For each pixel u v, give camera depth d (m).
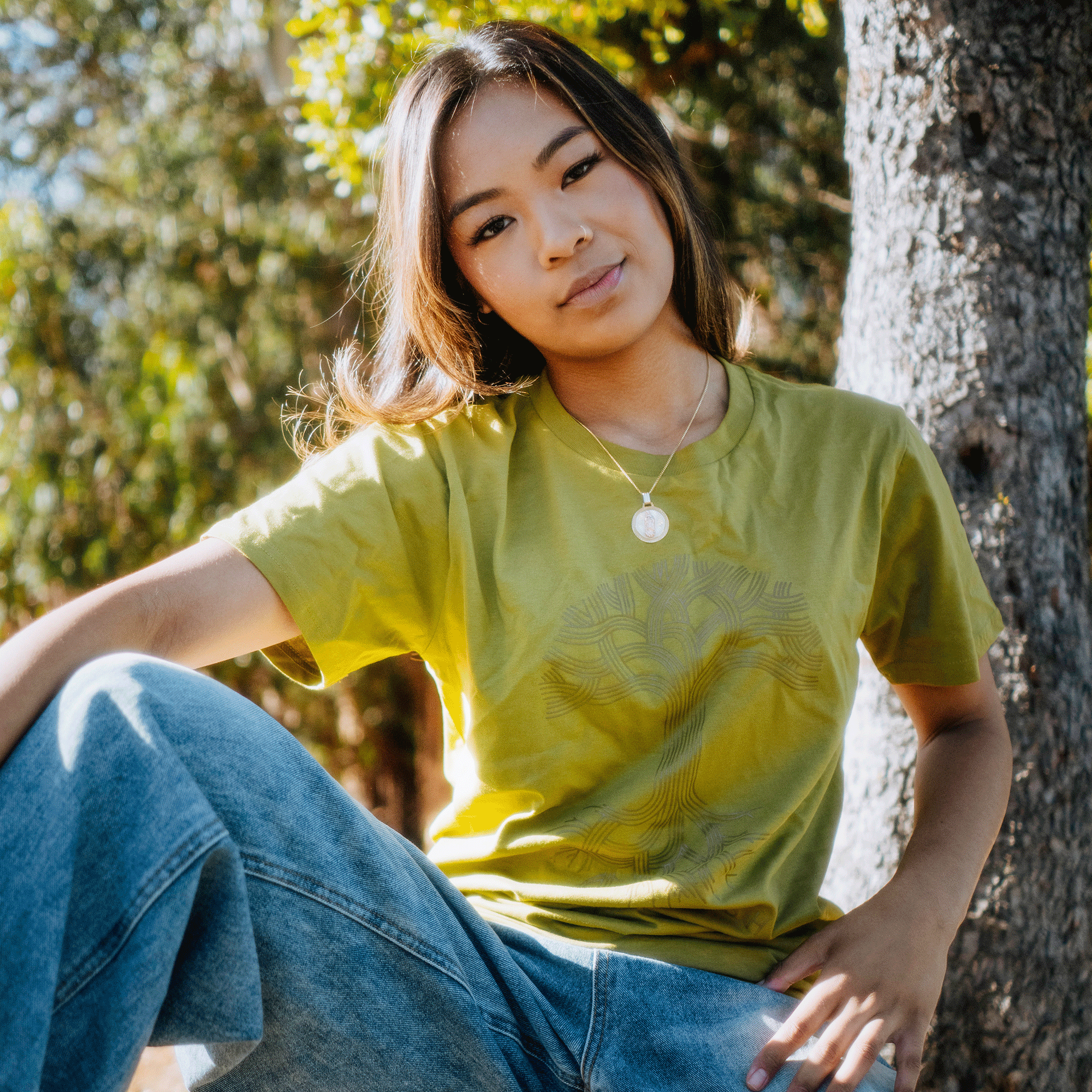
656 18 3.74
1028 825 2.15
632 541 1.43
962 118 2.27
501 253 1.46
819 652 1.40
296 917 1.10
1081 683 2.24
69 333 6.71
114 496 6.88
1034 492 2.24
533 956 1.32
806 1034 1.27
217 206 6.38
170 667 1.09
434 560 1.45
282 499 1.40
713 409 1.56
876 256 2.37
